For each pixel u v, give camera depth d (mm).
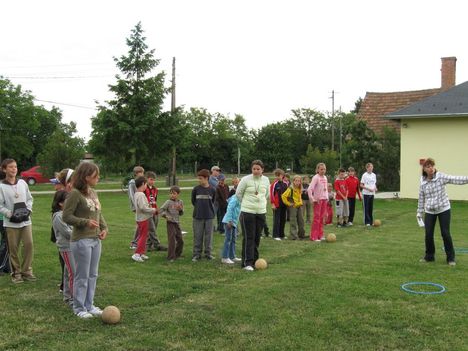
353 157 26688
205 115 59562
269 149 59719
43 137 60094
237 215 8703
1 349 4676
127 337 4969
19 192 7320
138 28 30094
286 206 11516
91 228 5617
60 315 5699
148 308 5926
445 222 8359
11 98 51562
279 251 9773
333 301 6121
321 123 71875
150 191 9984
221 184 12195
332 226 13664
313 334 5016
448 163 20766
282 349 4641
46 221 14523
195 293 6570
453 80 29375
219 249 10062
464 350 4590
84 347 4711
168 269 8062
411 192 21578
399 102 31531
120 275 7633
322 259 8914
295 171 63562
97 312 5707
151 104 29938
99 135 29984
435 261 8633
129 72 30281
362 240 11141
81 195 5539
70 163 34531
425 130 21219
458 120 20453
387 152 26547
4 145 51375
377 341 4824
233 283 7102
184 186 35250
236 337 4949
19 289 6875
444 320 5410
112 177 52250
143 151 30094
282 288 6742
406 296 6332
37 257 9062
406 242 10789
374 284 6953
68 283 6207
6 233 7258
